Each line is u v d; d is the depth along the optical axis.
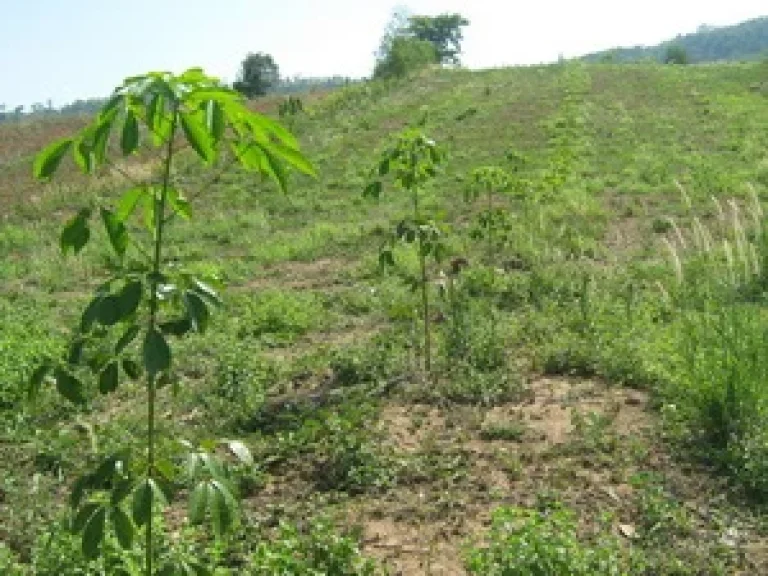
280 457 5.91
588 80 39.44
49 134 40.16
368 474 5.49
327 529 4.47
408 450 5.92
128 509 4.45
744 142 22.53
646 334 7.75
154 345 2.46
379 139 28.06
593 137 25.20
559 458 5.71
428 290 10.51
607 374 7.13
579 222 14.67
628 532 4.73
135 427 6.69
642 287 9.95
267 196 20.39
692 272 8.78
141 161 23.69
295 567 4.16
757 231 9.02
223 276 13.02
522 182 13.61
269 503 5.34
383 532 4.94
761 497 5.12
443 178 20.30
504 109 32.06
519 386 6.94
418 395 6.85
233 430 6.58
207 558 4.39
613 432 6.04
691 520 4.86
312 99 42.41
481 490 5.37
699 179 17.72
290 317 9.90
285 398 7.07
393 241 7.47
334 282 12.40
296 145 2.48
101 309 2.41
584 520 4.89
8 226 18.31
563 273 10.45
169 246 15.48
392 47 51.59
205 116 2.31
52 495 5.62
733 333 6.18
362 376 7.39
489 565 3.99
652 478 5.24
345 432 5.88
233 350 8.12
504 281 10.36
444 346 7.70
